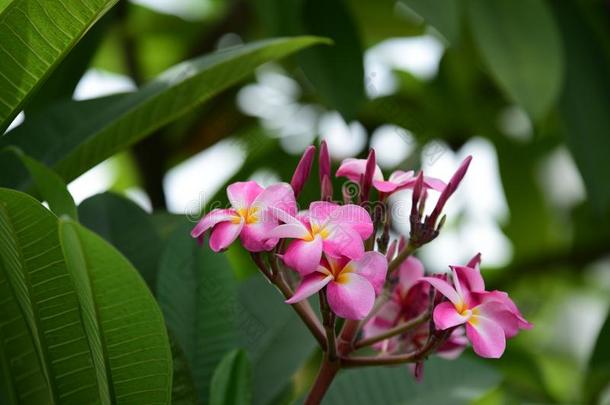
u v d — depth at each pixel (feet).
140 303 3.76
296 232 3.87
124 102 4.53
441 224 4.11
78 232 3.63
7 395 4.16
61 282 3.85
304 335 4.60
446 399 4.64
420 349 4.03
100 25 5.25
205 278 4.43
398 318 4.25
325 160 4.14
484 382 4.72
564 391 7.23
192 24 7.20
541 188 7.36
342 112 5.32
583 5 6.19
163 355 3.84
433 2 5.13
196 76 4.35
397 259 4.11
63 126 4.57
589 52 6.18
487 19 5.51
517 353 5.90
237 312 4.46
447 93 6.83
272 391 4.50
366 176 4.07
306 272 3.83
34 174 4.00
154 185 5.97
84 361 3.94
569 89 6.08
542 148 7.36
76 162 4.39
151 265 4.53
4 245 3.84
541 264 7.42
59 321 3.89
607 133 6.06
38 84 4.05
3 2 3.99
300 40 4.43
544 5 5.53
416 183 4.07
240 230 3.91
